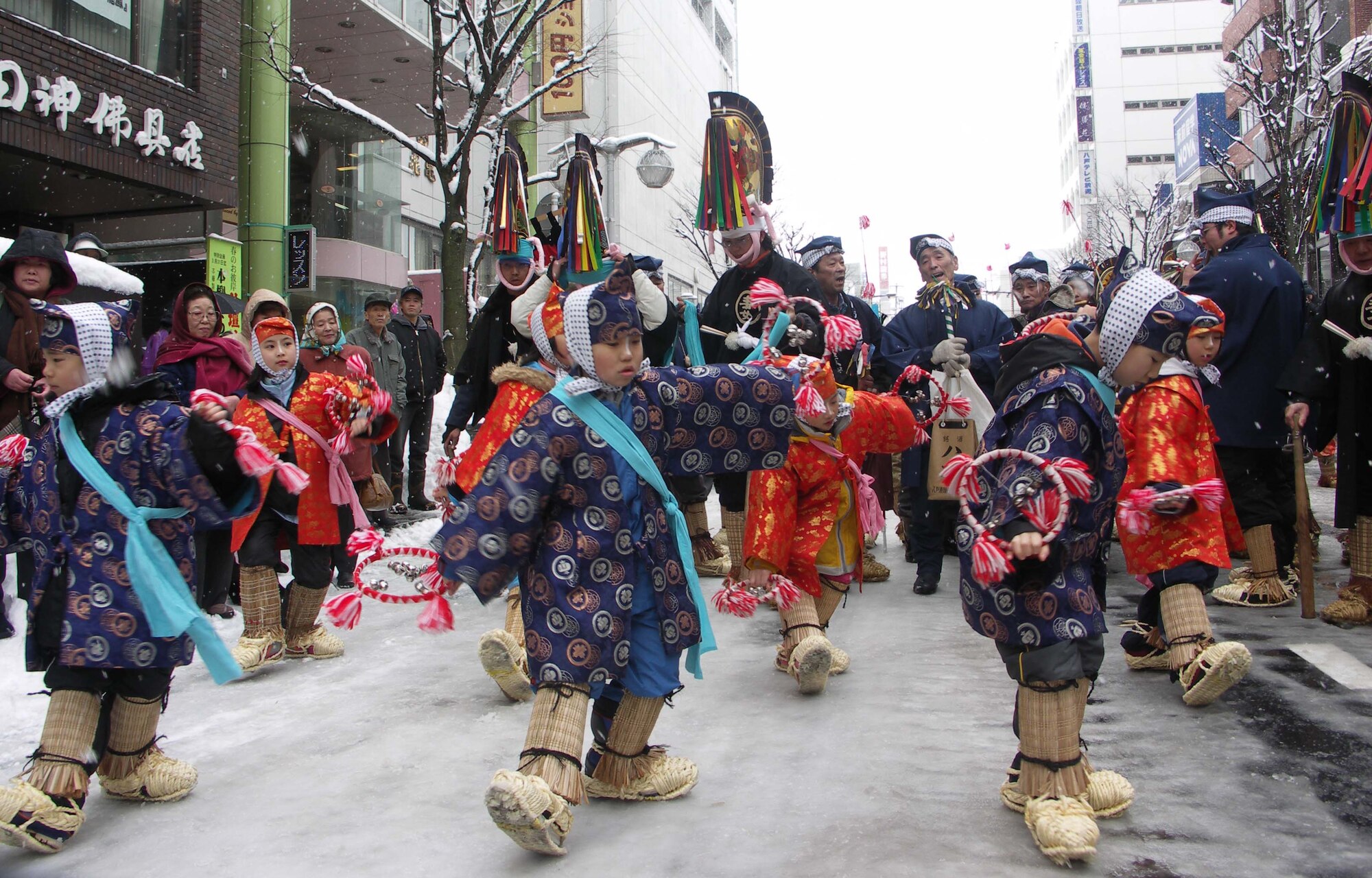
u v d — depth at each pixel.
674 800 3.44
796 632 4.60
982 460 3.03
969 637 5.50
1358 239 5.24
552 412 3.07
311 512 5.27
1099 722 4.09
